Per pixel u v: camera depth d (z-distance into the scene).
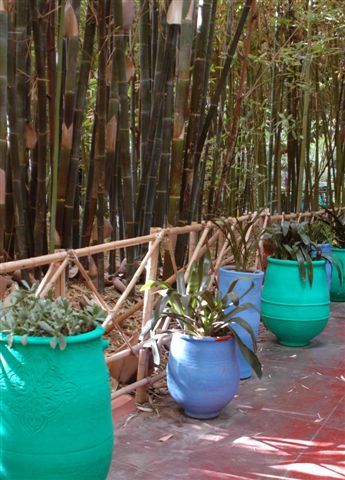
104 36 3.80
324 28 6.08
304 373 3.62
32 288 2.20
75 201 4.21
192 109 3.72
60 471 1.86
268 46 5.79
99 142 4.02
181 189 3.82
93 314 2.03
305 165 6.81
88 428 1.89
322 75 6.82
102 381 1.95
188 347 2.77
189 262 3.56
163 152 3.79
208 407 2.81
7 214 3.80
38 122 3.71
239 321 2.80
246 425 2.82
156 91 3.83
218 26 5.54
